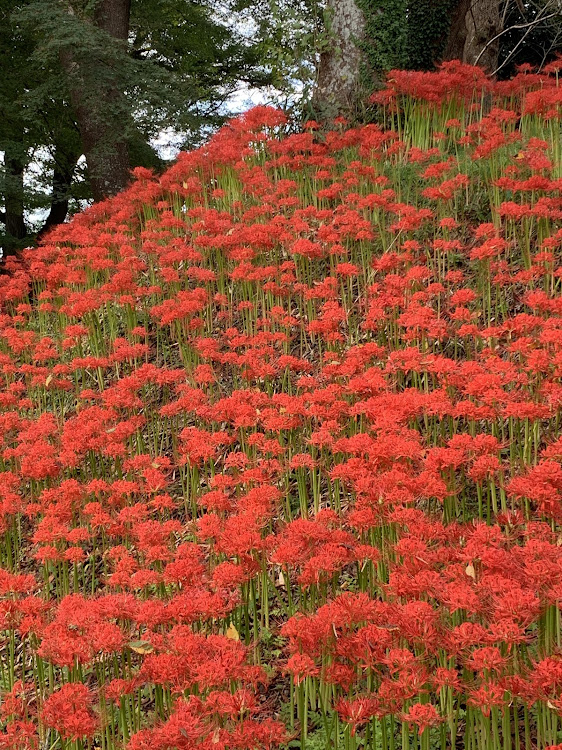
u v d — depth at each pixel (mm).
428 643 2643
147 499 5191
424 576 2857
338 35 10234
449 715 2904
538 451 4559
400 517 3318
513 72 16438
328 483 4523
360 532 3541
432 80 8578
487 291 6066
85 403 6703
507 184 6176
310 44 10398
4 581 3492
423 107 8789
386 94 8672
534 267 5430
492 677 2580
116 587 4297
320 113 10305
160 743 2594
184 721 2586
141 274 8148
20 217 16875
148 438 6113
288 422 4441
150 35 17906
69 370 6242
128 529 4133
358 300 6773
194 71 19859
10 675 3682
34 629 3295
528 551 2811
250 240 6762
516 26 12703
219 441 4633
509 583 2629
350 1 10156
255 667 2838
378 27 10094
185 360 6496
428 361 4586
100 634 2963
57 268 7520
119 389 5605
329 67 10352
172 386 6555
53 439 5660
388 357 5254
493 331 4676
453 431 4578
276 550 3334
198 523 3682
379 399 4285
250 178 8164
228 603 3264
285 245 7066
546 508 3248
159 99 12383
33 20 12273
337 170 8547
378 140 7820
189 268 7477
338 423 4609
